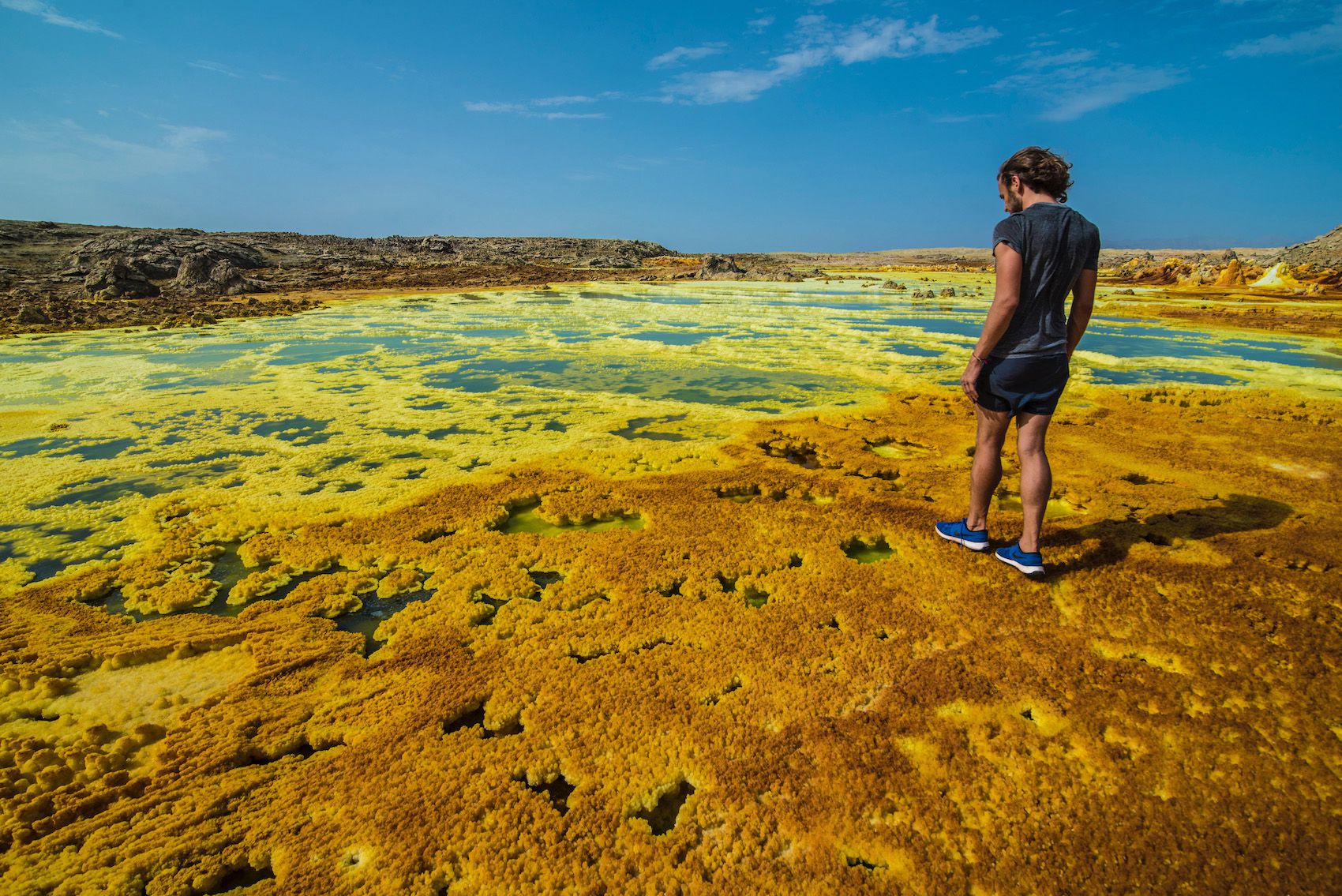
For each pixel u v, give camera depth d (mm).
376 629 2967
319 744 2291
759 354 10547
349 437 5805
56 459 5250
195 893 1787
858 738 2189
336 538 3773
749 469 4836
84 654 2725
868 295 24438
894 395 7473
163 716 2424
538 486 4504
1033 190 3041
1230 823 1862
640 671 2551
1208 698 2348
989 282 31562
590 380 8438
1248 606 2900
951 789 1999
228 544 3848
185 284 22938
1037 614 2873
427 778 2084
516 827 1908
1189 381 8406
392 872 1797
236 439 5777
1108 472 4688
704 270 35844
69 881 1796
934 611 2914
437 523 3955
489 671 2586
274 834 1928
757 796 1994
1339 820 1870
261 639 2840
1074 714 2283
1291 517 3848
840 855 1812
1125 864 1761
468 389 7863
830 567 3324
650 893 1719
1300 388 7832
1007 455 5156
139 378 8555
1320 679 2441
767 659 2602
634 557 3467
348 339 12516
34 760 2186
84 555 3678
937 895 1700
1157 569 3193
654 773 2078
